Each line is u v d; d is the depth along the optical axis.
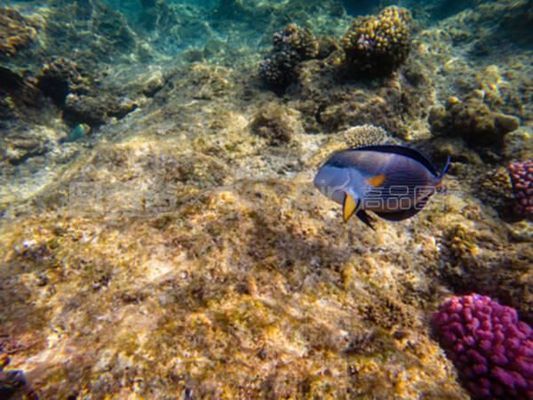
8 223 0.98
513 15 2.93
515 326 0.77
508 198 1.24
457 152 1.46
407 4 4.97
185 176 1.33
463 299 0.83
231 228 0.92
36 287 0.77
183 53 4.14
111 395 0.56
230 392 0.58
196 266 0.83
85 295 0.76
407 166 0.66
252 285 0.79
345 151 0.67
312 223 0.97
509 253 0.94
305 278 0.84
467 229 1.02
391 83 1.84
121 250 0.86
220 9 5.29
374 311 0.81
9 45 2.38
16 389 0.58
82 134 2.46
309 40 2.27
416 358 0.72
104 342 0.64
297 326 0.70
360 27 1.86
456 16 3.60
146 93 3.04
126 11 7.45
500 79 2.40
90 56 3.41
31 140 2.35
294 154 1.54
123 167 1.37
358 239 0.97
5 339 0.66
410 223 1.07
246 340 0.65
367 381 0.62
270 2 4.81
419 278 0.93
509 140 1.58
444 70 2.71
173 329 0.66
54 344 0.66
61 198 1.23
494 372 0.72
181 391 0.57
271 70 2.21
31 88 2.45
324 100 1.82
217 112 1.90
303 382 0.61
